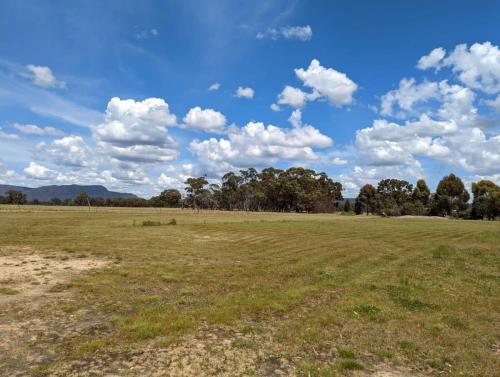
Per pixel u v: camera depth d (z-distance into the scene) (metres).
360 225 40.88
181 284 12.16
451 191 89.75
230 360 6.24
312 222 45.72
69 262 16.17
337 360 6.33
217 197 135.00
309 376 5.74
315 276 13.58
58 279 12.60
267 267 15.64
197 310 9.03
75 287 11.48
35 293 10.65
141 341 7.02
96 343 6.81
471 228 36.72
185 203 129.38
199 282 12.48
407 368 6.09
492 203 74.38
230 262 17.06
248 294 10.70
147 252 19.89
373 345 6.98
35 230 32.12
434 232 31.88
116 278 12.93
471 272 14.39
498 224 45.06
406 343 7.08
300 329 7.79
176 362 6.12
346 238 27.16
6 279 12.37
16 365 5.95
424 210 94.19
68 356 6.32
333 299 10.25
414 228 36.56
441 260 17.39
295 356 6.46
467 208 88.94
